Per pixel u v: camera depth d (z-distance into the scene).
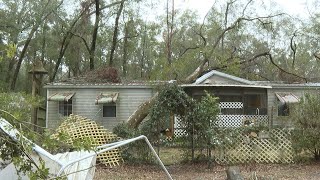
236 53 23.64
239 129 11.46
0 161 4.39
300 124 11.05
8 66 29.41
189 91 19.80
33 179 3.10
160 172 9.75
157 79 17.08
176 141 11.58
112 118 19.17
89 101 19.28
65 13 28.41
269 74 27.06
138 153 10.70
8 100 7.27
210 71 20.34
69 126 11.13
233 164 11.04
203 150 11.16
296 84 20.55
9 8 27.34
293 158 11.30
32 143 3.38
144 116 14.51
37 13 27.69
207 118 10.66
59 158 5.10
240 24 20.95
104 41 29.77
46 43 31.03
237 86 19.31
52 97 18.66
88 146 3.43
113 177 9.11
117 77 20.31
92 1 27.09
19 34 27.62
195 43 29.64
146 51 38.06
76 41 29.84
